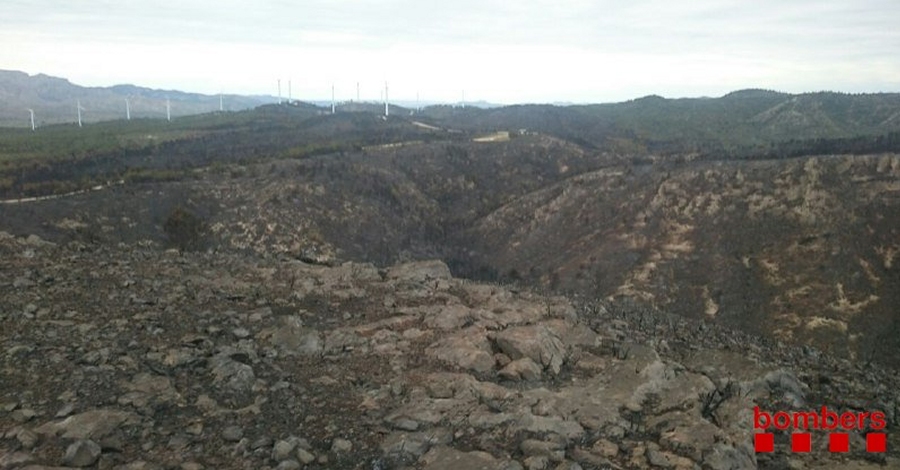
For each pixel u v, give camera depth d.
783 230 68.00
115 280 12.07
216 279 12.92
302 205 83.25
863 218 64.62
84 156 110.50
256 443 6.24
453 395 7.73
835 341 53.66
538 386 8.41
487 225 101.25
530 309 12.19
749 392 8.54
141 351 8.48
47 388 7.18
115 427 6.32
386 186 105.25
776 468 6.57
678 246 72.12
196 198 80.12
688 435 6.72
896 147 94.88
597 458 6.23
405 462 6.10
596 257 75.19
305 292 12.34
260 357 8.80
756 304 60.41
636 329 12.34
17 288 10.92
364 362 8.91
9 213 63.22
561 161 133.12
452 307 11.42
